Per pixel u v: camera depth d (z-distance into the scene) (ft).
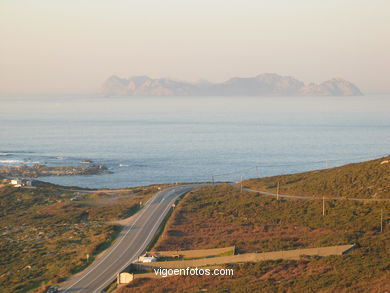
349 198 289.53
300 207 290.97
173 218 294.66
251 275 176.96
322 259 181.68
